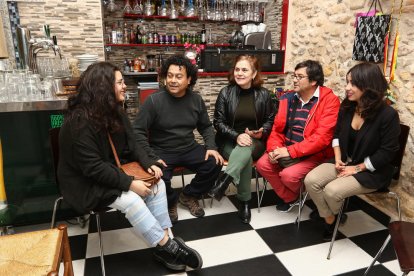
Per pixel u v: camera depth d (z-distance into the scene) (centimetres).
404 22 212
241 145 223
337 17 271
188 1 383
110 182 159
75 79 240
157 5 385
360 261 189
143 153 190
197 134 338
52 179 217
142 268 182
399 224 152
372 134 188
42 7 297
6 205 212
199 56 346
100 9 312
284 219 234
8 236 126
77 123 153
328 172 201
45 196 217
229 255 193
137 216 162
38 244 122
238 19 396
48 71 260
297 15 330
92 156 155
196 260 173
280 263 187
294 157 218
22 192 214
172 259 179
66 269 132
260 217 236
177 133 221
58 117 208
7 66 244
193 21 409
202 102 234
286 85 356
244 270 181
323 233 213
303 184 224
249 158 223
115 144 175
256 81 240
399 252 132
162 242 170
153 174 177
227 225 225
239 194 233
